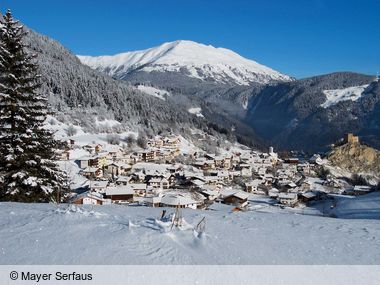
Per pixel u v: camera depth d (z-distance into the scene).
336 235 12.25
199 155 149.25
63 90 158.00
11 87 21.36
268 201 82.06
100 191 67.81
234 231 11.70
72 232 9.59
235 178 114.62
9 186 20.88
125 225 10.45
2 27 21.69
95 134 141.00
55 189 22.14
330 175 123.75
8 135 21.33
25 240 8.88
